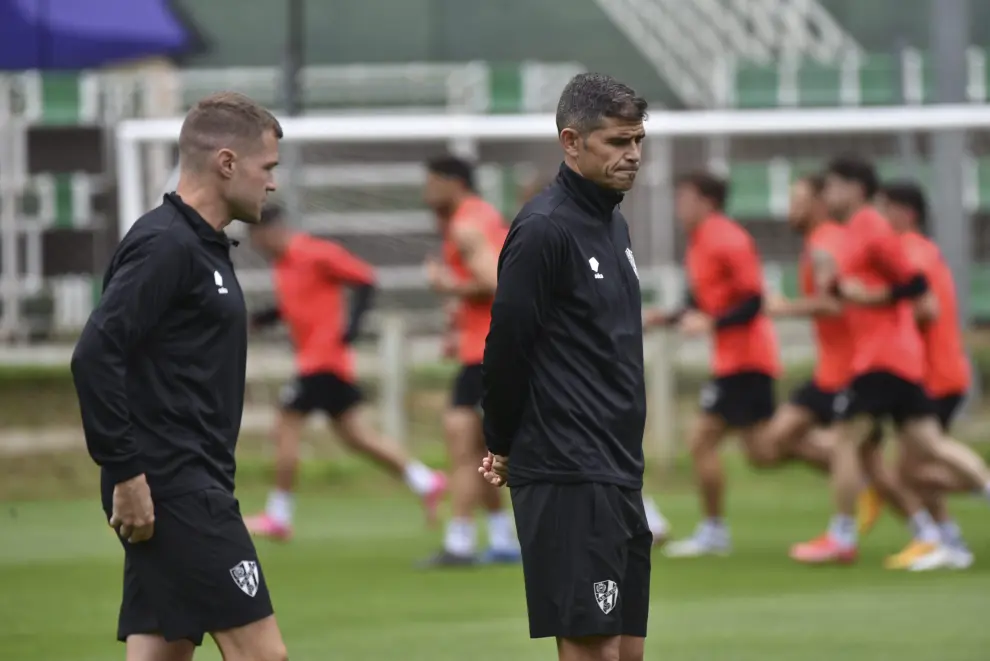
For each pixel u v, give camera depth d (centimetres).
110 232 5834
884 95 6078
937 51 5456
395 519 4347
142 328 1482
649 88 7719
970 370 5297
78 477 4978
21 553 3659
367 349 5875
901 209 3516
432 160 3394
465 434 3416
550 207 1577
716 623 2653
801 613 2750
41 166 5872
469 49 7794
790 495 4838
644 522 1608
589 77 1587
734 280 3566
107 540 3884
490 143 5819
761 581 3162
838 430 3397
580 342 1571
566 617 1545
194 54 5916
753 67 6197
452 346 3762
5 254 5788
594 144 1567
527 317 1555
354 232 5928
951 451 3319
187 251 1508
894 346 3306
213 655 2431
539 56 7800
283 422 3838
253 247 5678
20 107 5881
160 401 1505
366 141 5375
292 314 3794
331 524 4238
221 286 1538
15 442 5194
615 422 1577
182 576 1495
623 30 7788
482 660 2356
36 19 5659
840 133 5450
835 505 3422
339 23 7694
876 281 3278
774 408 3647
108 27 5688
